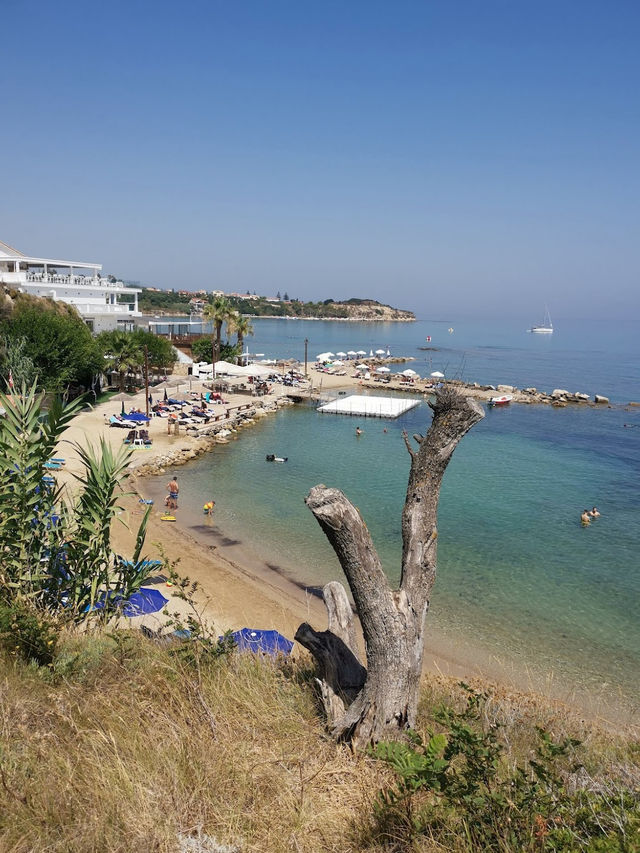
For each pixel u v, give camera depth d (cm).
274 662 608
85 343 4119
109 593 663
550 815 316
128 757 369
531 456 4206
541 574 2130
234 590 1842
